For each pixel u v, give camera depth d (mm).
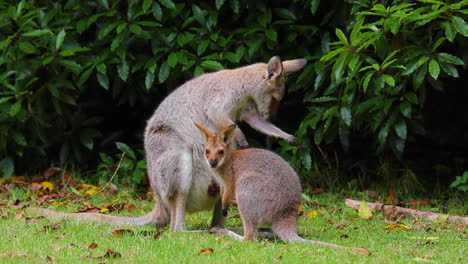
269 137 13625
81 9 12742
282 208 8836
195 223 10742
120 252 8133
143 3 12094
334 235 9773
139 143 14555
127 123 14844
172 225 9969
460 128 15062
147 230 9609
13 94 12602
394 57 11562
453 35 10617
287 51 12859
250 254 8078
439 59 11078
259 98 10359
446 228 10430
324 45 12305
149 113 14656
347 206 11969
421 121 13734
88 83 14031
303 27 12547
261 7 12539
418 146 14961
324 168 13789
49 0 13031
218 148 9047
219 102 10234
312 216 11156
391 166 13609
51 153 14250
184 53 12438
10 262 7551
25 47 12305
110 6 12758
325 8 12758
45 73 13039
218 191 9961
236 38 12875
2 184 12938
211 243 8727
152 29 12688
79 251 8148
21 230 9242
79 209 11578
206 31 12625
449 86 14617
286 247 8430
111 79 13594
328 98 12055
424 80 12039
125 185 13188
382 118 11969
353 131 13344
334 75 11406
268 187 8820
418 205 12297
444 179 13938
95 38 13125
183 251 8203
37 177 13227
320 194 13047
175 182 9859
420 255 8430
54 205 11641
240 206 8930
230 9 13023
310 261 7793
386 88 11766
